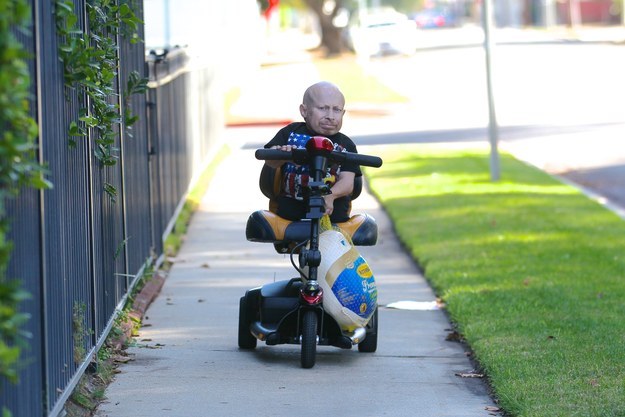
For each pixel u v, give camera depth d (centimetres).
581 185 1984
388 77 4966
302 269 786
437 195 1752
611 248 1295
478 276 1129
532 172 2058
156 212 1209
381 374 803
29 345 531
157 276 1148
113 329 860
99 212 805
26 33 502
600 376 749
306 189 756
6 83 393
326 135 788
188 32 2831
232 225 1538
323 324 800
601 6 11544
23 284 518
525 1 12162
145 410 704
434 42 8238
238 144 2639
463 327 922
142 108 1117
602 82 4238
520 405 692
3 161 434
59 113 635
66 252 655
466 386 776
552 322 917
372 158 747
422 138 2759
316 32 12119
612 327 895
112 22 814
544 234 1393
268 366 819
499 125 3003
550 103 3541
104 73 742
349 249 784
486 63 1911
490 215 1542
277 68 5616
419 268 1240
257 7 5541
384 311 1026
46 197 586
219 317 988
